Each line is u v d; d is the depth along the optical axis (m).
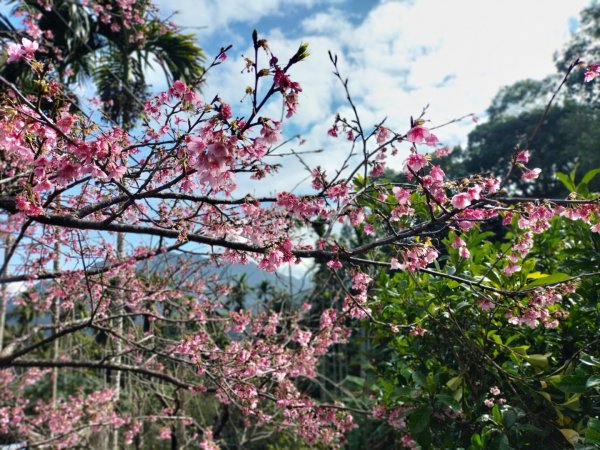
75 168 1.78
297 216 2.28
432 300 2.67
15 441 5.66
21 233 1.74
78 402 5.58
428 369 2.83
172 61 7.16
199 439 5.89
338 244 2.30
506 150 17.64
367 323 3.31
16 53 1.64
